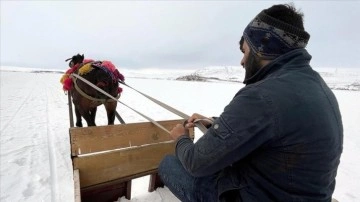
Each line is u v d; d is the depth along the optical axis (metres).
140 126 2.66
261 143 1.23
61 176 3.67
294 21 1.29
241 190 1.41
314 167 1.23
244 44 1.48
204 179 1.75
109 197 2.79
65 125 7.08
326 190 1.32
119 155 2.53
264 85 1.25
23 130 6.36
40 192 3.22
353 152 5.37
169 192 3.06
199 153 1.37
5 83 25.30
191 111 10.12
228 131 1.25
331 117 1.27
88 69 4.16
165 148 2.84
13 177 3.62
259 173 1.34
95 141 2.39
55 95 16.20
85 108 4.52
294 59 1.32
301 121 1.17
